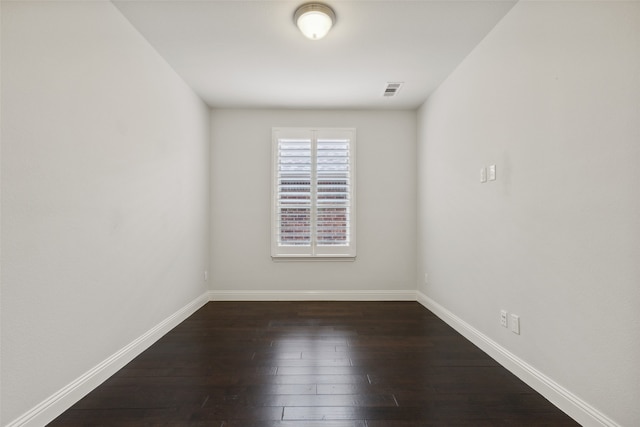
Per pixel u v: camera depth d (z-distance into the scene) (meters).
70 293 1.80
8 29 1.46
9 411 1.46
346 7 2.21
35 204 1.59
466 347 2.62
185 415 1.70
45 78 1.64
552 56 1.83
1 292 1.43
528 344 2.03
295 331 3.02
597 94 1.55
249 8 2.22
